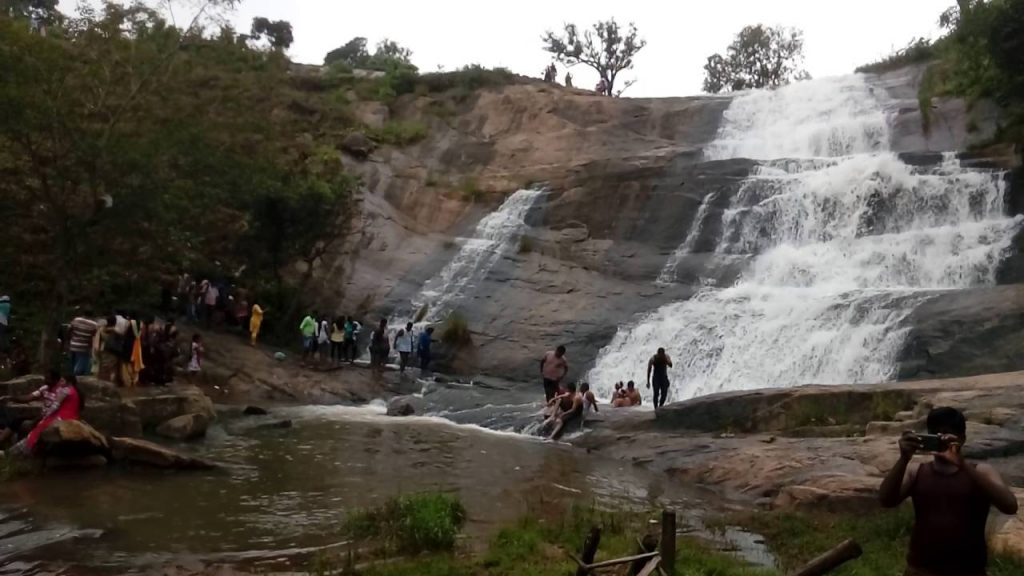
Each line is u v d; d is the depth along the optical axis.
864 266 27.17
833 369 22.33
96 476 13.35
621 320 28.14
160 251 24.88
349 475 14.28
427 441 18.47
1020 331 19.88
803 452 14.52
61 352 21.28
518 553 9.11
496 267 32.56
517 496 13.09
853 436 15.51
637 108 44.41
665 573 7.52
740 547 10.21
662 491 13.98
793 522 11.16
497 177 38.97
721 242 31.27
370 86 48.66
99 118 20.91
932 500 5.43
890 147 34.88
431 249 34.66
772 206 30.78
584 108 44.53
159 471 13.97
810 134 37.66
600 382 26.00
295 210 29.34
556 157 40.84
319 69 52.06
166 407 17.86
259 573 8.70
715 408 18.06
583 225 34.44
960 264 25.45
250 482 13.45
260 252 30.17
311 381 25.70
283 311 30.58
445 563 8.70
